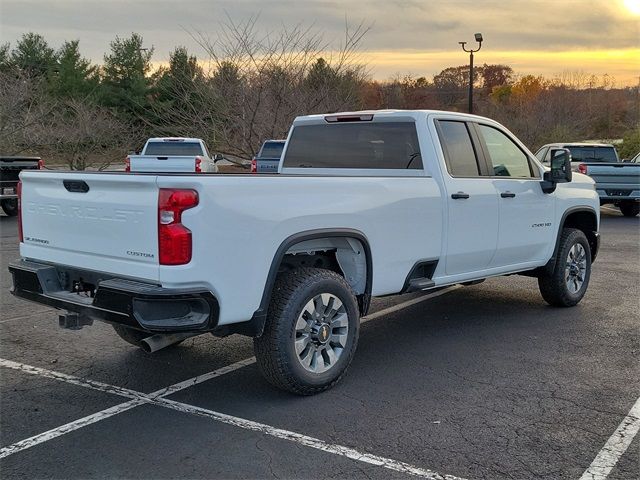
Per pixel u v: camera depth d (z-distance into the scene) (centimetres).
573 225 775
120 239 405
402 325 653
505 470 352
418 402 446
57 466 356
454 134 591
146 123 2783
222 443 383
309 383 447
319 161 633
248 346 577
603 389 471
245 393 464
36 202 468
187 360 538
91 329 627
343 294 466
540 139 3512
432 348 572
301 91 1953
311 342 454
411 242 524
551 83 4397
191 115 2039
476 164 603
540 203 663
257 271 412
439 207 546
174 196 378
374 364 528
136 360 537
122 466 356
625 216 1758
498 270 632
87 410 432
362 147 604
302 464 358
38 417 421
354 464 358
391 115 581
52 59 4438
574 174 762
